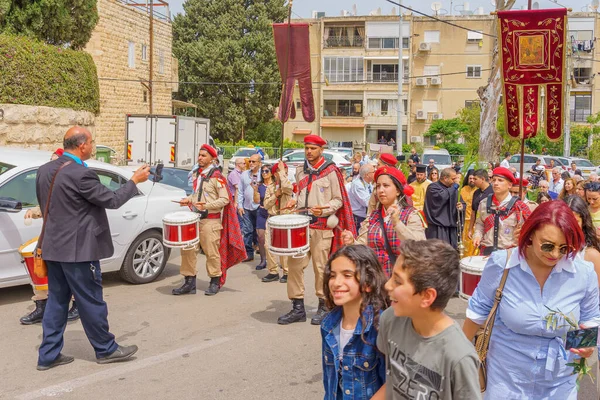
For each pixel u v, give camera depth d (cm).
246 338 681
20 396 524
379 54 5697
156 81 3178
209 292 866
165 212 937
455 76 5644
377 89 5741
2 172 775
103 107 2906
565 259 319
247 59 5234
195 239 814
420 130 5728
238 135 5359
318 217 709
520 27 812
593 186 646
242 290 905
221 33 5216
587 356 314
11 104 1493
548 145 4303
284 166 931
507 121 838
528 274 323
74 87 1752
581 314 331
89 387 544
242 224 1134
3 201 700
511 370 328
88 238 564
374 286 314
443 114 5691
